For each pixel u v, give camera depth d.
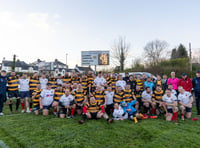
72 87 6.96
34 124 4.57
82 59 18.64
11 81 6.36
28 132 3.89
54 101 5.87
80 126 4.41
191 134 3.83
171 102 5.18
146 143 3.31
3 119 5.12
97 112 5.17
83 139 3.49
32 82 7.24
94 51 18.50
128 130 4.10
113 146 3.16
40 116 5.61
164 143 3.31
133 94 5.99
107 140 3.45
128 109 5.21
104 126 4.44
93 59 18.48
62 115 5.43
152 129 4.18
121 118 5.26
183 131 4.05
